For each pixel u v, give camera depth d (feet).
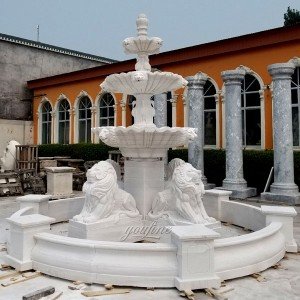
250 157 42.83
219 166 45.57
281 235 17.98
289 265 16.53
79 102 68.54
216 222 19.10
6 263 16.35
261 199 36.78
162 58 54.54
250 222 21.80
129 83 20.17
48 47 76.43
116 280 13.76
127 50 21.47
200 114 43.70
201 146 43.78
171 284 13.61
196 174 19.19
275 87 36.70
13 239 16.21
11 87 71.82
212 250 13.78
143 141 19.74
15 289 13.74
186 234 13.64
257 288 13.85
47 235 15.62
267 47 45.09
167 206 20.11
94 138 65.46
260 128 46.60
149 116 21.59
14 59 71.97
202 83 44.04
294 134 43.73
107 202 18.76
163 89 20.88
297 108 43.42
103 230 18.35
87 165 50.14
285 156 35.88
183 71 53.16
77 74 66.95
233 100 39.88
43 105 74.54
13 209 33.19
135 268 13.69
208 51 49.90
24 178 46.06
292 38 42.29
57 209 24.49
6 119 71.05
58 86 71.05
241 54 47.50
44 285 14.10
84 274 14.11
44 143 74.43
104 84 21.33
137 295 13.09
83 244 14.42
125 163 21.67
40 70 75.77
